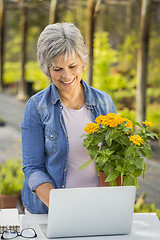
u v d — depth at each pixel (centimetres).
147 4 794
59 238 196
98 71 961
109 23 1537
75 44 209
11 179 479
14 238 195
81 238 196
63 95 231
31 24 1786
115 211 195
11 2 1416
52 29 210
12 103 1453
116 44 1521
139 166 200
